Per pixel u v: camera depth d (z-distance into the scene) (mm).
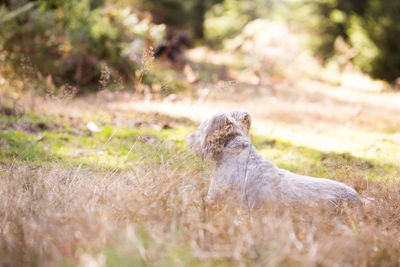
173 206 3086
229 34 23266
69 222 2859
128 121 7477
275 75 15109
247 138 3857
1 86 8906
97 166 4586
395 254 2795
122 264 2424
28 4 10148
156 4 19656
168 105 9172
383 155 6258
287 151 6410
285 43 17547
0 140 5781
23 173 3980
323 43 17969
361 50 16219
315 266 2482
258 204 3518
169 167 3824
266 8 23906
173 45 14805
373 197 4094
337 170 5031
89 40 10523
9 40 9516
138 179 3635
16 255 2443
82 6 11336
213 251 2629
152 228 2836
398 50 15781
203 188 3521
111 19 11711
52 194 3477
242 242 2686
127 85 10555
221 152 3871
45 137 6223
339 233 2947
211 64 16219
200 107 9242
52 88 8203
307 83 14492
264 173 3627
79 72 10039
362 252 2668
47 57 9953
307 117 8930
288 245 2570
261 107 9836
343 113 9422
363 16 17844
